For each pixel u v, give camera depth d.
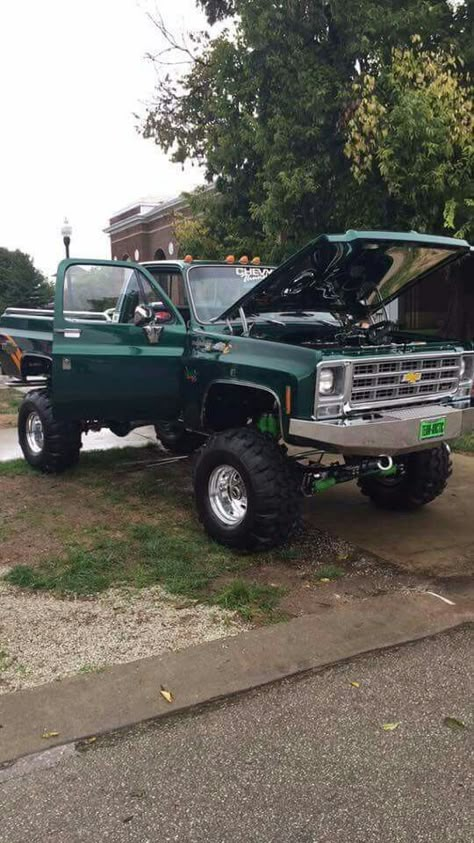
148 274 5.67
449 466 5.67
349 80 10.25
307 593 4.26
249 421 5.39
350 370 4.28
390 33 10.03
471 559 4.82
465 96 9.73
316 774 2.68
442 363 4.92
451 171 9.03
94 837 2.38
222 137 11.85
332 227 10.68
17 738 2.88
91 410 5.85
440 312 14.05
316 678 3.35
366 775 2.67
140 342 5.53
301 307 5.58
